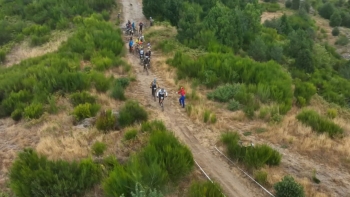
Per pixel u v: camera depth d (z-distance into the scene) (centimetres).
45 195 912
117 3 4694
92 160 1095
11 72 2188
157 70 2256
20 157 1082
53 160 1067
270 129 1414
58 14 3906
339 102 2383
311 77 2734
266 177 1059
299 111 1705
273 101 1731
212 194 909
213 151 1250
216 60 2186
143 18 4031
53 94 1734
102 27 3108
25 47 3272
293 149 1282
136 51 2694
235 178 1091
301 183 1062
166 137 1152
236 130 1427
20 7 4278
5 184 1091
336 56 4612
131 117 1416
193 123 1488
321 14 6825
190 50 2564
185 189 1017
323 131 1437
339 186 1087
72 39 2805
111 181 921
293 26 5347
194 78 2027
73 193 958
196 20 3069
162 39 2938
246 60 2177
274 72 2100
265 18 6066
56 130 1387
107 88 1823
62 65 2105
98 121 1363
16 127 1498
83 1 4312
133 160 1011
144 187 898
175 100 1761
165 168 1019
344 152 1282
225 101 1725
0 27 3600
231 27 2847
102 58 2300
